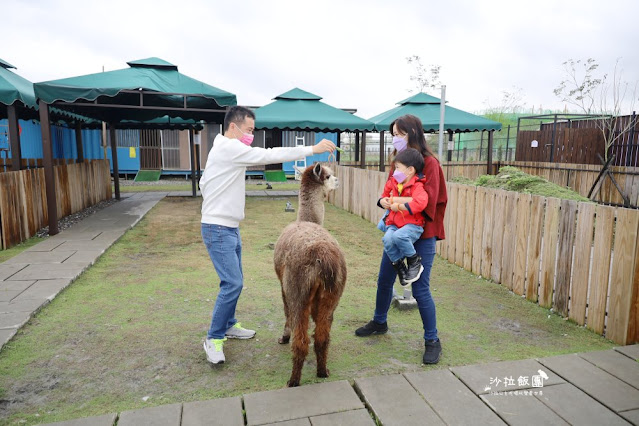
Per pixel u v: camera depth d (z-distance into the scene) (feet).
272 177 71.46
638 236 11.74
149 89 30.94
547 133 52.26
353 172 36.01
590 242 13.47
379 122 49.73
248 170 73.87
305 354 9.69
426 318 11.32
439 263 21.74
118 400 9.58
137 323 13.70
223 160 10.75
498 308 15.51
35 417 8.88
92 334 12.86
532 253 16.07
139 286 17.28
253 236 27.22
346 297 16.52
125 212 35.55
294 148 10.77
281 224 31.65
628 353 11.29
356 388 9.96
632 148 41.09
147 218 33.76
